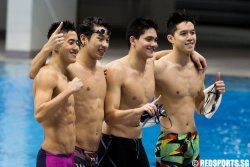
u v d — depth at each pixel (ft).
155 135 49.21
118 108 27.04
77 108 25.93
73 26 24.84
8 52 91.35
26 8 90.17
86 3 140.97
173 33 29.01
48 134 24.72
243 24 156.25
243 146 47.01
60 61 24.72
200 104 30.58
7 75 75.66
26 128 50.26
